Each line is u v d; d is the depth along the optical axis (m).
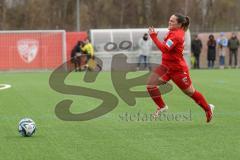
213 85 63.78
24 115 39.75
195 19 188.75
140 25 184.62
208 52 100.75
